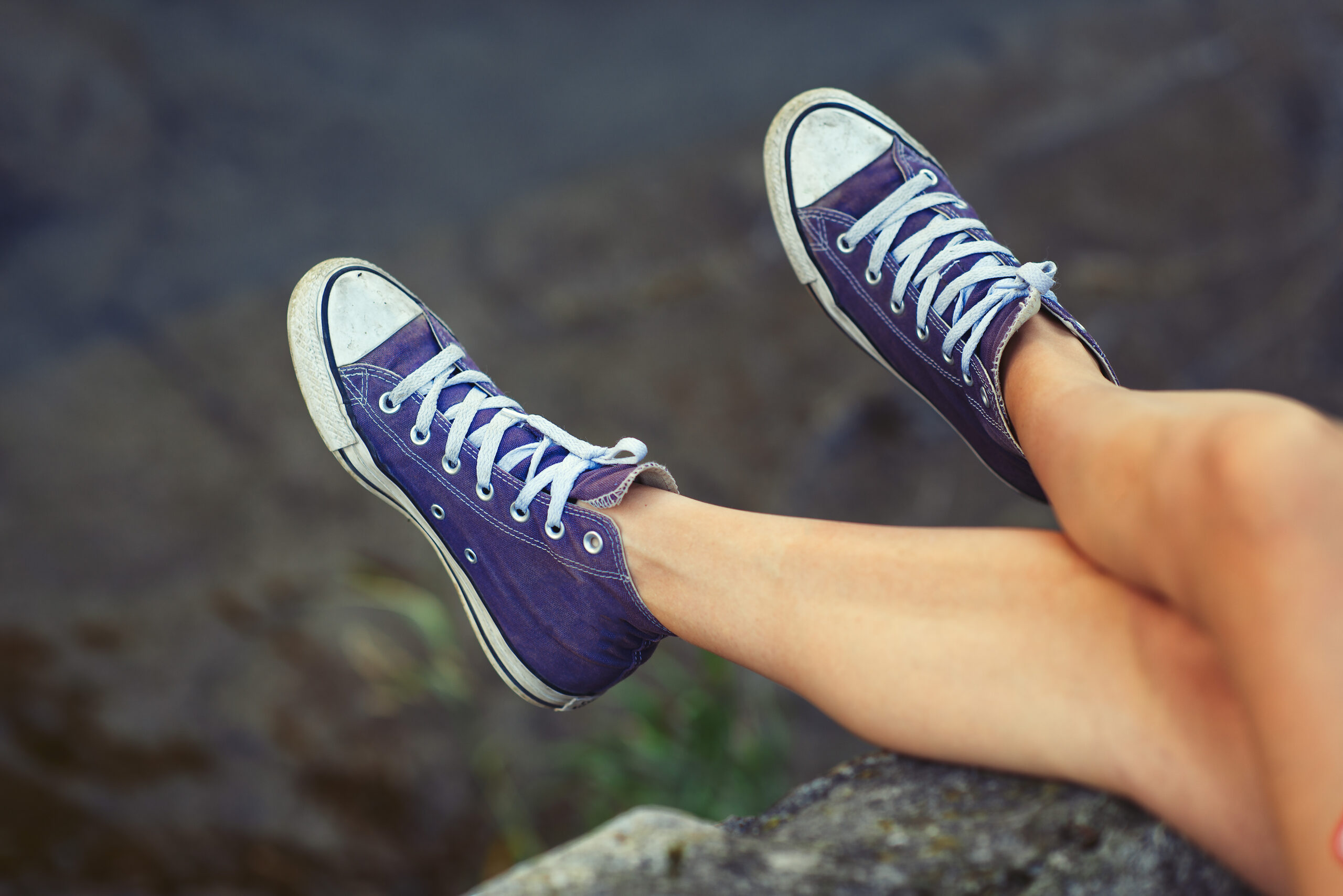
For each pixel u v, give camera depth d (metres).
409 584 2.24
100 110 2.97
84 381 2.44
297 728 1.96
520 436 1.41
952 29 3.81
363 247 2.91
